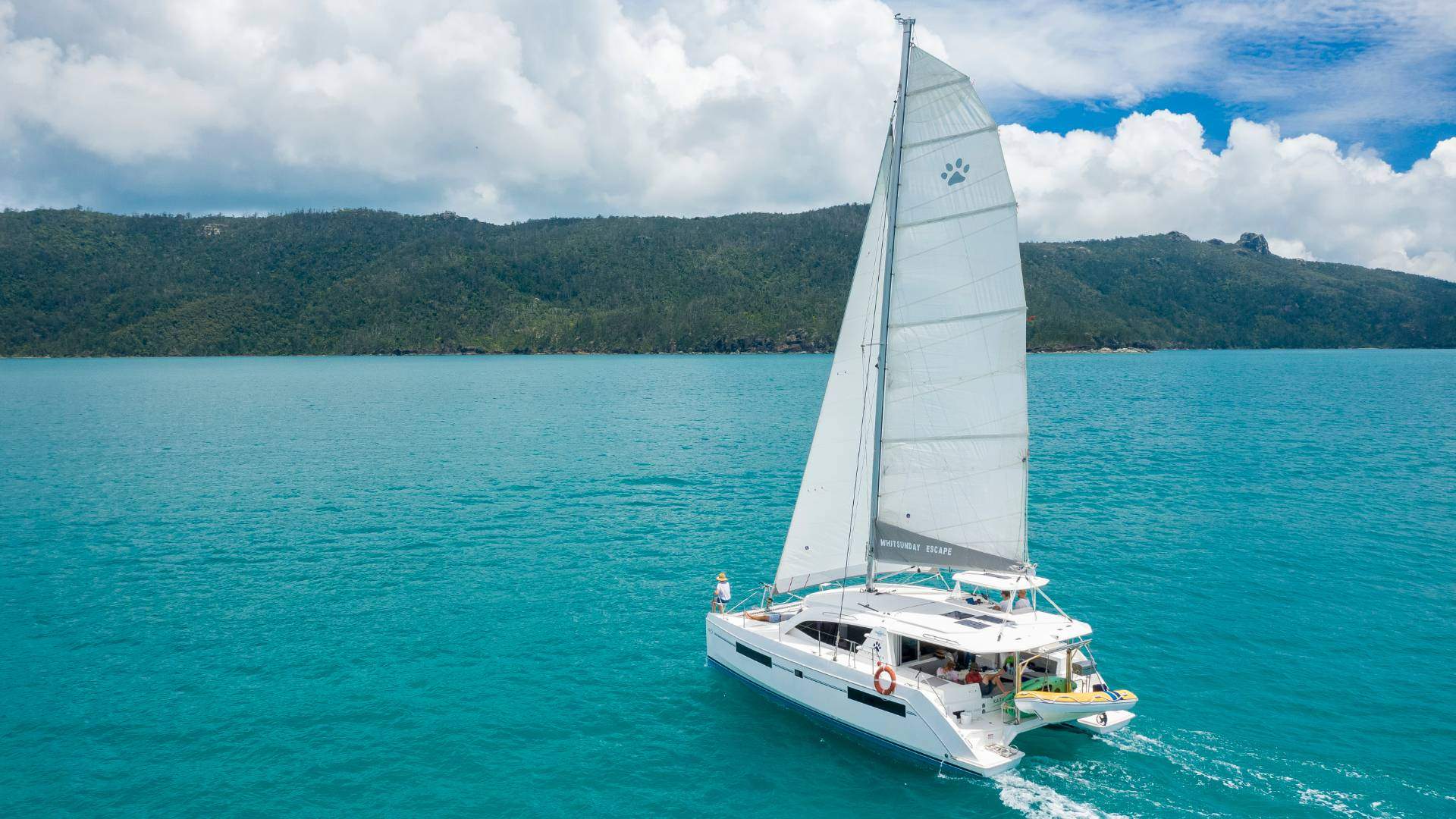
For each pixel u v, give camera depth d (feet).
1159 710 73.51
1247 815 58.65
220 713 75.10
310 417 325.01
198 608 102.53
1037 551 122.83
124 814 60.08
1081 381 535.60
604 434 265.34
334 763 66.95
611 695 78.64
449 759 67.51
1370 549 123.13
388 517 150.10
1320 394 412.57
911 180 66.39
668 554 125.18
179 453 229.45
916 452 69.41
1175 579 109.60
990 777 62.44
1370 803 59.93
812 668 71.36
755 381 537.24
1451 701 75.05
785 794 62.13
